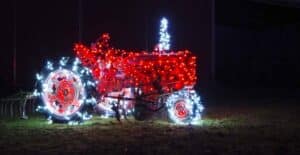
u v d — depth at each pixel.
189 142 10.52
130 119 13.97
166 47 14.37
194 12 23.70
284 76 30.28
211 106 17.83
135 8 23.61
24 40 23.56
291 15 28.02
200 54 23.59
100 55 13.71
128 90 13.74
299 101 19.81
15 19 23.64
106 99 13.79
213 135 11.39
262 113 15.70
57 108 13.16
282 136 11.27
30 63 23.39
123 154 9.38
